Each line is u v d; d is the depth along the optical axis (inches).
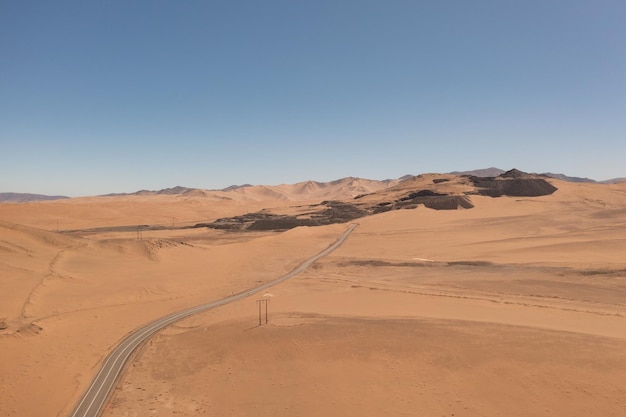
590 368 1496.1
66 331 2263.8
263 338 2011.6
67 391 1689.2
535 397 1402.6
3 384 1685.5
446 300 2716.5
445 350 1721.2
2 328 2103.8
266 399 1553.9
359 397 1512.1
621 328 2011.6
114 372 1854.1
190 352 2006.6
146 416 1510.8
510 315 2292.1
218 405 1549.0
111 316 2586.1
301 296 3043.8
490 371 1557.6
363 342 1859.0
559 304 2546.8
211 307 2893.7
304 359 1793.8
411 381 1563.7
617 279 3036.4
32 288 2701.8
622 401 1328.7
